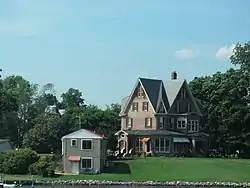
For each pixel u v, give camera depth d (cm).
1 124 15638
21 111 17025
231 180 10031
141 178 10031
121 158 12344
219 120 14275
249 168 11119
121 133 13675
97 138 10625
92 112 14488
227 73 14688
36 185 9162
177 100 14138
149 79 14238
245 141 13712
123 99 15375
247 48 14162
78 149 10688
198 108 14262
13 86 17950
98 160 10594
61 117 13912
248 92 14100
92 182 9531
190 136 13850
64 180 9606
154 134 13312
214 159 12325
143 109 13975
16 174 10212
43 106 17862
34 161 10400
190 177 10219
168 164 11300
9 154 10400
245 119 13562
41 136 13200
